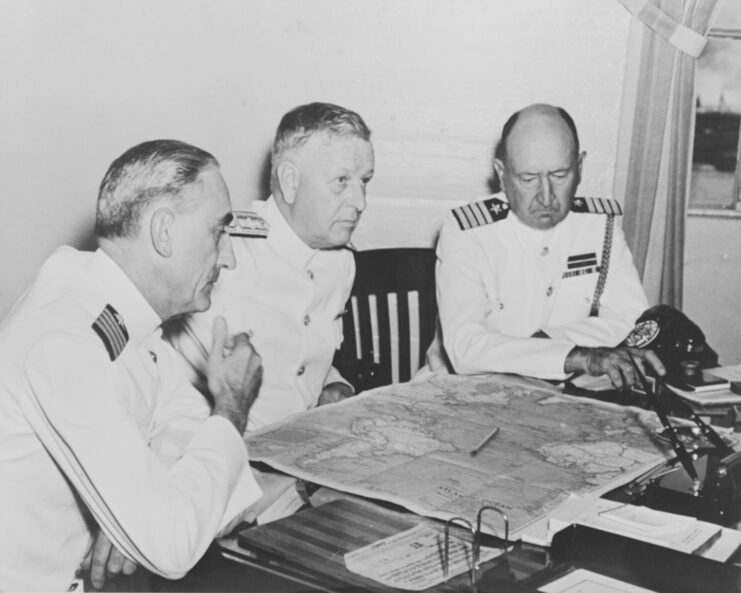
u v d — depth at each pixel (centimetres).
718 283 318
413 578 101
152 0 292
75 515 127
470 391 182
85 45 289
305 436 151
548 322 238
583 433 155
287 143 192
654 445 148
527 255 236
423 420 161
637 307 239
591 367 189
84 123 293
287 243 201
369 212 322
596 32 302
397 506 122
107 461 109
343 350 240
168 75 298
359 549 108
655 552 99
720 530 107
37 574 122
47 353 113
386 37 307
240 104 305
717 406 174
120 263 122
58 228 296
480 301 228
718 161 313
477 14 304
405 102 312
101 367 114
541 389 184
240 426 127
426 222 321
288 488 129
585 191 312
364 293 247
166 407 146
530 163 222
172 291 124
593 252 242
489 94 310
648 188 300
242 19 300
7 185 290
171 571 107
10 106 286
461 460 140
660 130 296
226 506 117
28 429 118
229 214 126
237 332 195
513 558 105
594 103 307
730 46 305
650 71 295
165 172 119
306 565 104
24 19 283
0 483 117
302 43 306
